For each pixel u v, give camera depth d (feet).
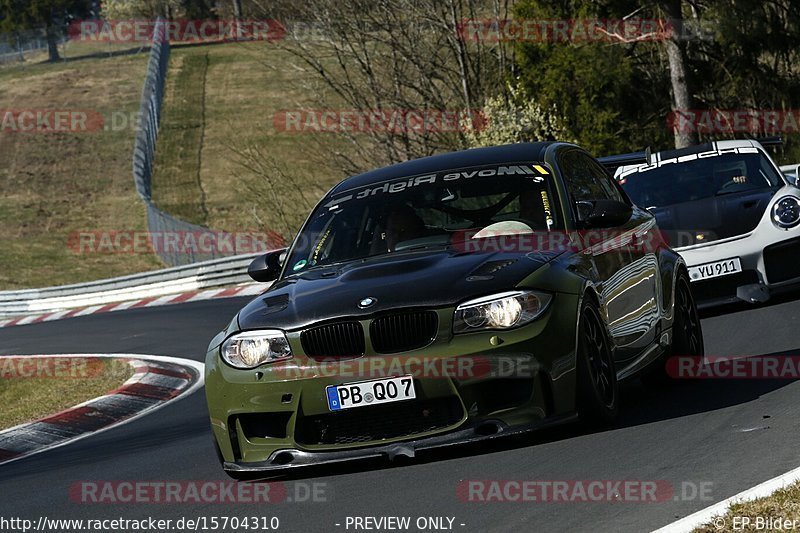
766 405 69.10
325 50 334.85
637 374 74.54
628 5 333.62
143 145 532.73
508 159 77.56
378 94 331.98
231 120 609.42
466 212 73.41
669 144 342.23
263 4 342.85
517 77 338.95
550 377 61.93
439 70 333.62
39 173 560.61
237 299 227.40
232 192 476.54
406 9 328.90
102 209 492.54
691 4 331.77
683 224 120.37
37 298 317.22
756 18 321.11
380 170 82.99
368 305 62.54
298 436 63.05
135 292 284.61
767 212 118.32
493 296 62.03
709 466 56.08
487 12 343.67
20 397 140.97
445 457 65.21
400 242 72.59
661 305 80.64
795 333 98.84
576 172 78.48
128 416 116.37
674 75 324.39
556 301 63.16
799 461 54.49
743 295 116.06
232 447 65.36
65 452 95.76
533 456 62.64
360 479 63.41
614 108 341.00
